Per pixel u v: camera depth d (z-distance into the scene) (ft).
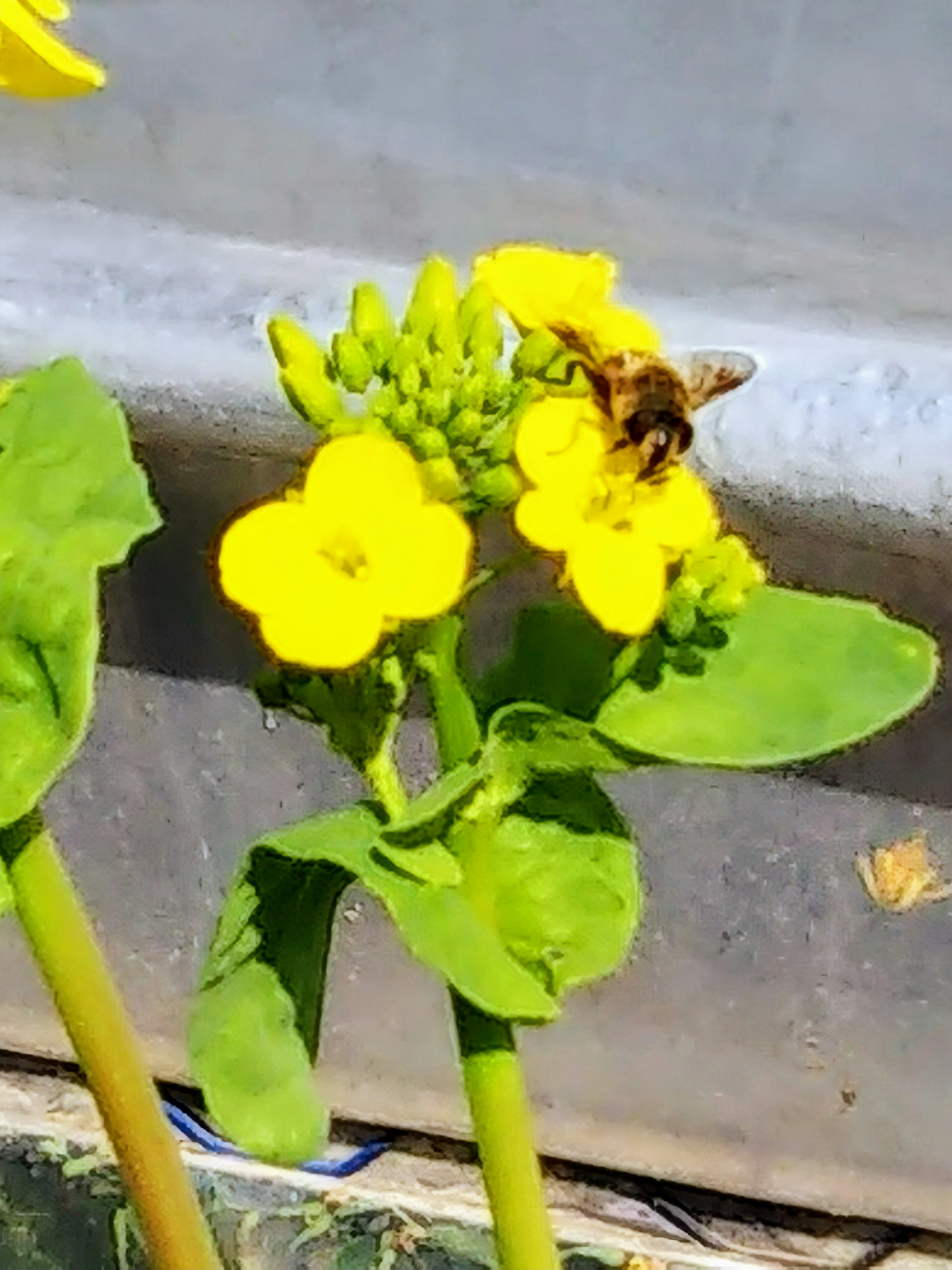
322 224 1.09
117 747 1.04
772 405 0.80
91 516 0.53
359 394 0.54
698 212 1.11
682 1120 1.15
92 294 0.86
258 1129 0.55
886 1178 1.15
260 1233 1.14
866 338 0.87
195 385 0.83
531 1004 0.50
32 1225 1.13
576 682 0.56
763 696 0.55
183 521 0.90
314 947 0.56
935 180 1.13
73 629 0.52
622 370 0.50
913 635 0.56
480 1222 1.14
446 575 0.46
